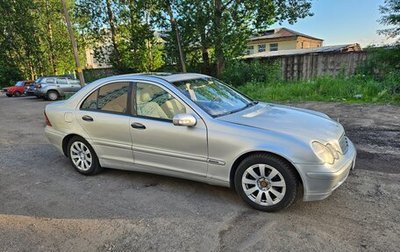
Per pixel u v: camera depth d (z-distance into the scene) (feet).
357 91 35.86
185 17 56.08
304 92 38.81
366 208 10.62
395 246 8.52
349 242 8.78
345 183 12.64
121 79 13.74
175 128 11.87
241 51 58.03
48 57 107.45
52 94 61.11
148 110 12.75
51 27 103.86
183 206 11.46
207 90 13.48
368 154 16.14
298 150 9.89
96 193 13.04
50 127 16.11
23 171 16.24
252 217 10.46
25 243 9.59
